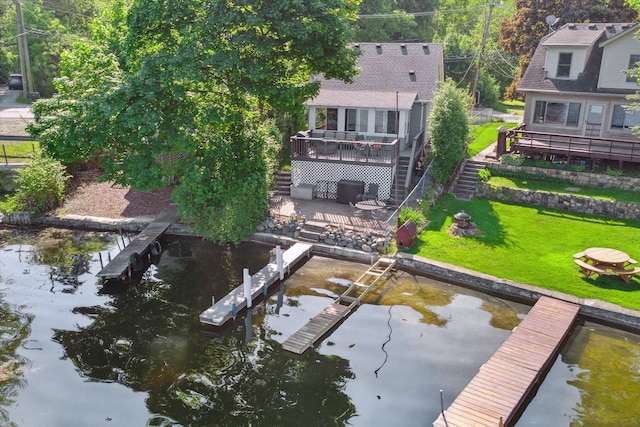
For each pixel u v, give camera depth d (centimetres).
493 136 3628
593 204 2523
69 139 2100
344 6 2145
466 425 1266
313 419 1345
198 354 1628
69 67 2569
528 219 2486
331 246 2300
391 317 1806
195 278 2117
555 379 1478
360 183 2636
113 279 2097
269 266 2138
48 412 1371
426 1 6231
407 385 1455
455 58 5191
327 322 1747
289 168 2988
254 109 2636
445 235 2320
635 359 1567
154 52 2192
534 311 1767
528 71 3247
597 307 1772
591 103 3006
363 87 3125
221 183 2212
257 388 1469
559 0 4456
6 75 5266
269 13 1956
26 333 1733
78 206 2794
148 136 2153
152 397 1438
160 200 2861
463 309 1848
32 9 4512
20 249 2395
